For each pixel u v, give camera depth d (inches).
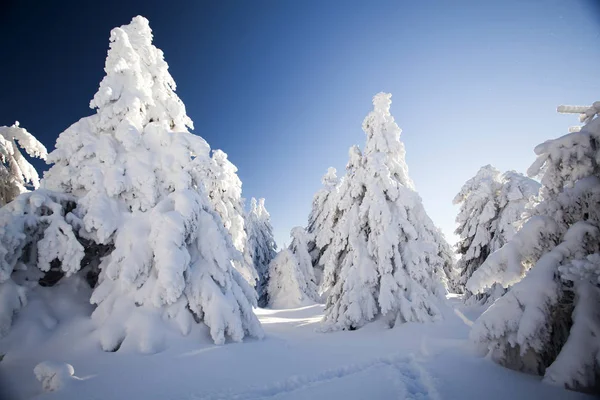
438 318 456.4
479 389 189.0
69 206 376.2
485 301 668.7
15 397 213.6
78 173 383.9
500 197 711.1
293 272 1082.1
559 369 181.2
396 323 462.3
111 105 426.9
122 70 442.3
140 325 301.0
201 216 380.8
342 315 505.7
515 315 210.1
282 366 278.7
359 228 561.9
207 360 274.1
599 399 162.7
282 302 1050.7
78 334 300.0
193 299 334.6
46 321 303.6
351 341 397.4
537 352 212.1
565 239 214.1
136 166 398.6
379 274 510.9
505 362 227.6
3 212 304.2
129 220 350.6
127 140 400.2
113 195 373.1
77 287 366.6
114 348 290.0
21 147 484.1
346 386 216.2
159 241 328.2
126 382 226.5
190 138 437.4
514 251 242.8
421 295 479.2
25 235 302.8
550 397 168.9
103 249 401.4
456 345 309.3
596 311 184.1
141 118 442.9
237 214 771.4
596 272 175.0
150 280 328.8
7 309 279.6
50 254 320.5
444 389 191.9
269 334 410.0
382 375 236.5
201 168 421.4
